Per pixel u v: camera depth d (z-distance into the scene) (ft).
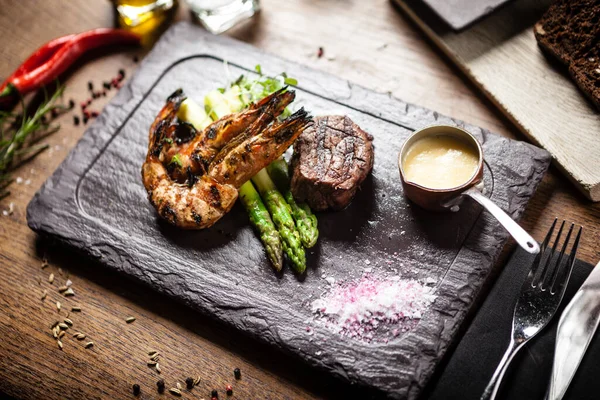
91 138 2.04
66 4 2.40
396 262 1.74
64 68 2.23
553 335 1.60
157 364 1.74
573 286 1.65
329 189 1.75
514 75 2.01
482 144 1.87
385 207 1.82
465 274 1.70
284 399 1.68
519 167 1.82
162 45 2.19
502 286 1.67
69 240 1.89
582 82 1.91
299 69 2.08
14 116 2.19
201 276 1.78
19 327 1.83
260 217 1.79
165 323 1.80
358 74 2.15
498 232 1.74
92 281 1.88
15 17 2.40
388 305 1.67
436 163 1.75
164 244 1.85
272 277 1.76
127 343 1.78
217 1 2.23
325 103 2.01
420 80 2.11
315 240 1.76
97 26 2.36
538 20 2.09
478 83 2.02
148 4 2.31
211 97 1.97
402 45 2.19
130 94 2.11
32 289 1.89
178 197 1.77
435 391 1.59
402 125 1.94
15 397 1.74
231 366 1.73
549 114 1.93
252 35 2.27
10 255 1.95
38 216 1.93
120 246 1.85
